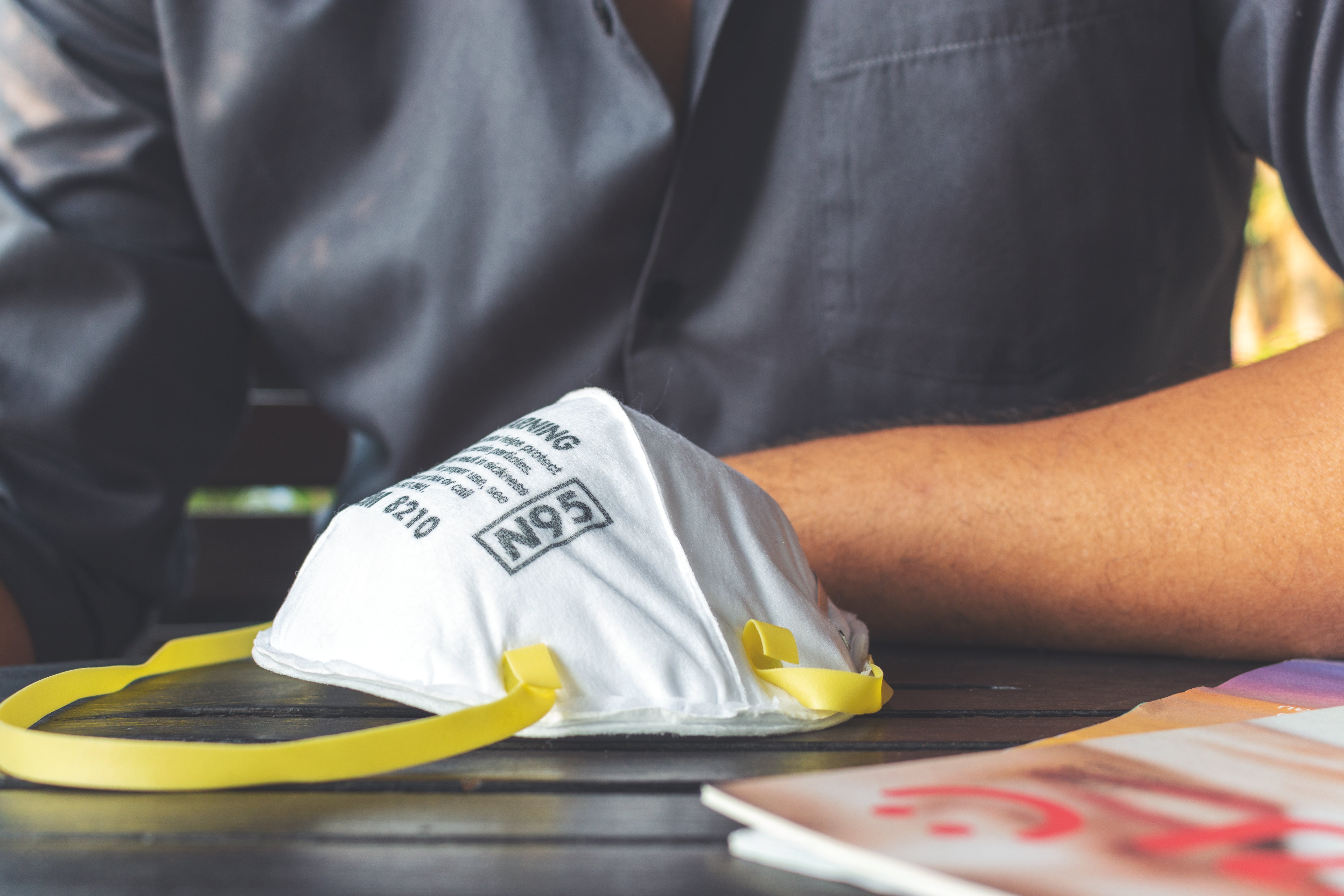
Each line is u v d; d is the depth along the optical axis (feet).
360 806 1.38
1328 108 1.79
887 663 1.75
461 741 1.42
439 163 2.13
